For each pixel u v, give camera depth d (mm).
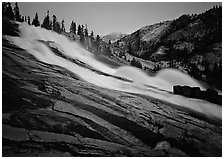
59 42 65688
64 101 17672
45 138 12250
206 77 76375
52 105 16328
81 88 22422
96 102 19250
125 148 13141
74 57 48469
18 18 65000
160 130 16516
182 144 15148
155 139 15039
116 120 16469
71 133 13328
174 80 77625
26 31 53594
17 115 13781
